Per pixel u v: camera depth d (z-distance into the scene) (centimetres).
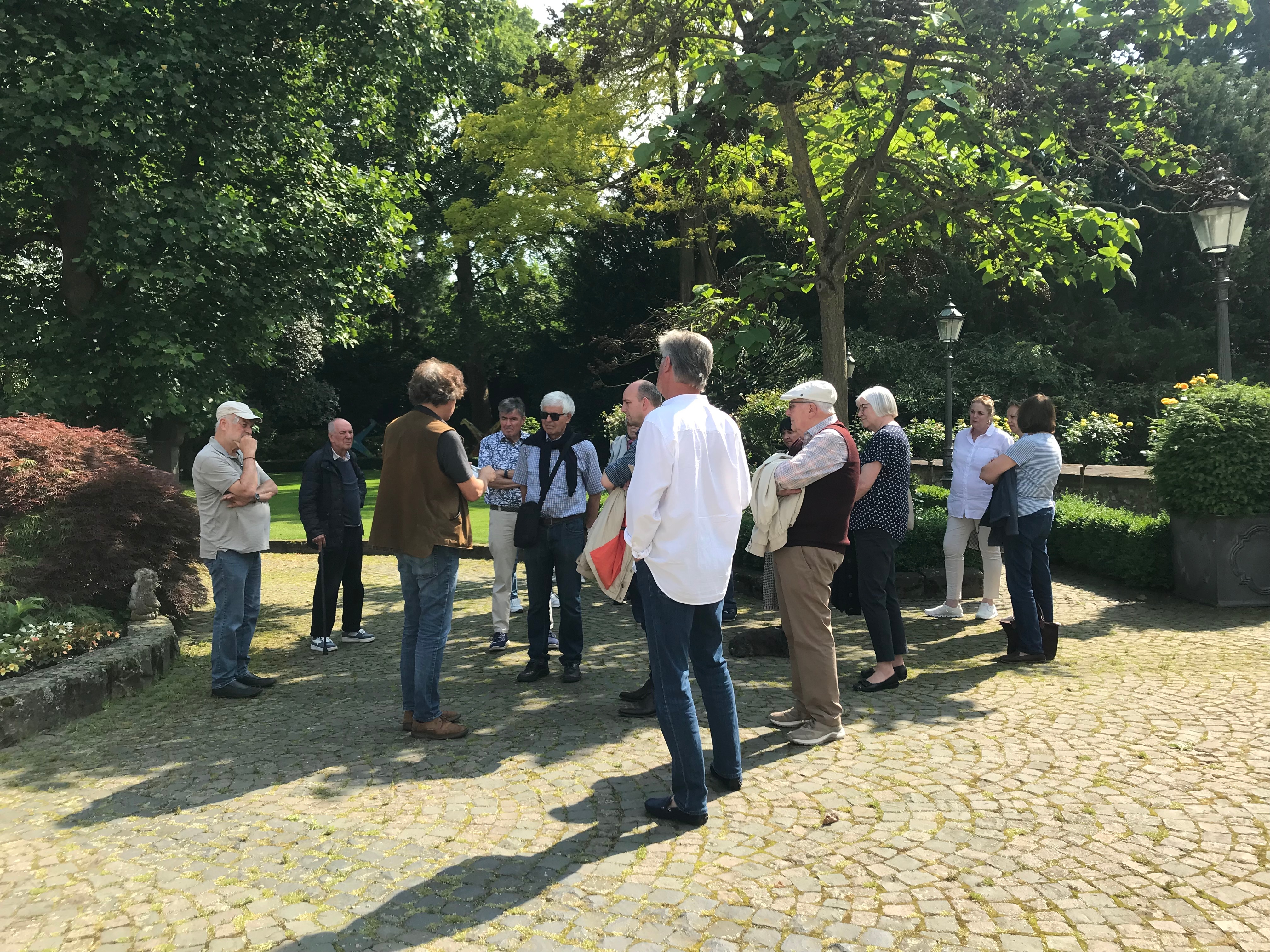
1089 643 575
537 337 2683
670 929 237
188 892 262
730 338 728
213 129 1036
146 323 1007
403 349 3678
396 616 772
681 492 306
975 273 2088
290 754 391
